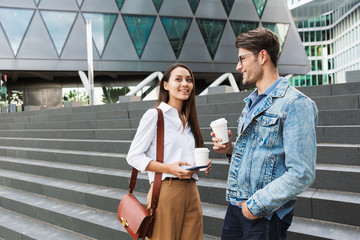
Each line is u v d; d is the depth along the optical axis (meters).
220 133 1.79
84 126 7.59
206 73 20.17
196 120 2.18
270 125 1.46
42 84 21.53
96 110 8.91
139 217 1.89
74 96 21.62
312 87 5.06
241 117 1.74
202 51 19.39
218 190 3.44
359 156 3.25
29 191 5.23
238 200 1.60
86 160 5.52
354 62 37.91
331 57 44.50
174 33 19.14
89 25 14.20
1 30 17.30
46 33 17.84
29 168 5.95
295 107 1.39
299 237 2.55
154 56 18.89
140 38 18.83
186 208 2.03
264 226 1.52
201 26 19.50
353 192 2.94
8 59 17.36
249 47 1.55
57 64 17.91
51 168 5.46
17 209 4.70
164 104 2.05
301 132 1.35
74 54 18.08
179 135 2.05
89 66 14.20
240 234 1.72
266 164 1.48
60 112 9.83
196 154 1.87
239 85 24.09
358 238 2.39
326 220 2.76
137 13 18.78
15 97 21.47
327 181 3.07
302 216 2.88
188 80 2.07
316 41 45.25
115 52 18.53
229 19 19.88
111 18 18.58
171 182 1.94
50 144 7.00
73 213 3.97
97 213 3.96
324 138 3.85
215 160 4.18
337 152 3.37
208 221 3.12
